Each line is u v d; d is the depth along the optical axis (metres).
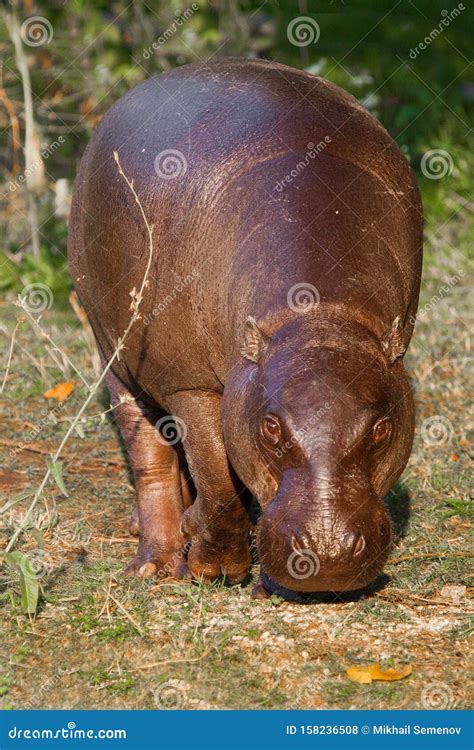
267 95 5.48
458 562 5.75
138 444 6.17
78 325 10.05
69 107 11.70
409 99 13.39
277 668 4.73
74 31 11.28
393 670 4.64
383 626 5.08
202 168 5.29
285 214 4.93
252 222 5.00
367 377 4.38
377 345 4.58
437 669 4.71
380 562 4.28
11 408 8.05
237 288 4.93
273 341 4.56
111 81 11.26
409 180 5.53
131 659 4.82
